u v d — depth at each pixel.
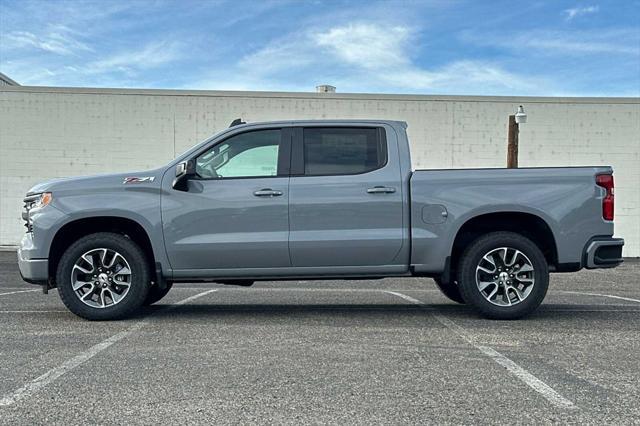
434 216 6.31
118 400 3.79
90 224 6.53
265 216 6.27
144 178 6.37
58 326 6.07
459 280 6.43
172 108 18.30
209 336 5.59
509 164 16.00
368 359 4.76
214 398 3.82
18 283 10.20
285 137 6.48
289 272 6.37
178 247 6.27
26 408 3.65
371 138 6.50
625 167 18.42
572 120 18.47
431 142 18.42
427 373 4.38
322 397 3.85
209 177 6.39
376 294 8.90
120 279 6.36
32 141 18.17
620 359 4.81
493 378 4.27
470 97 18.44
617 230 18.45
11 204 18.20
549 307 7.48
